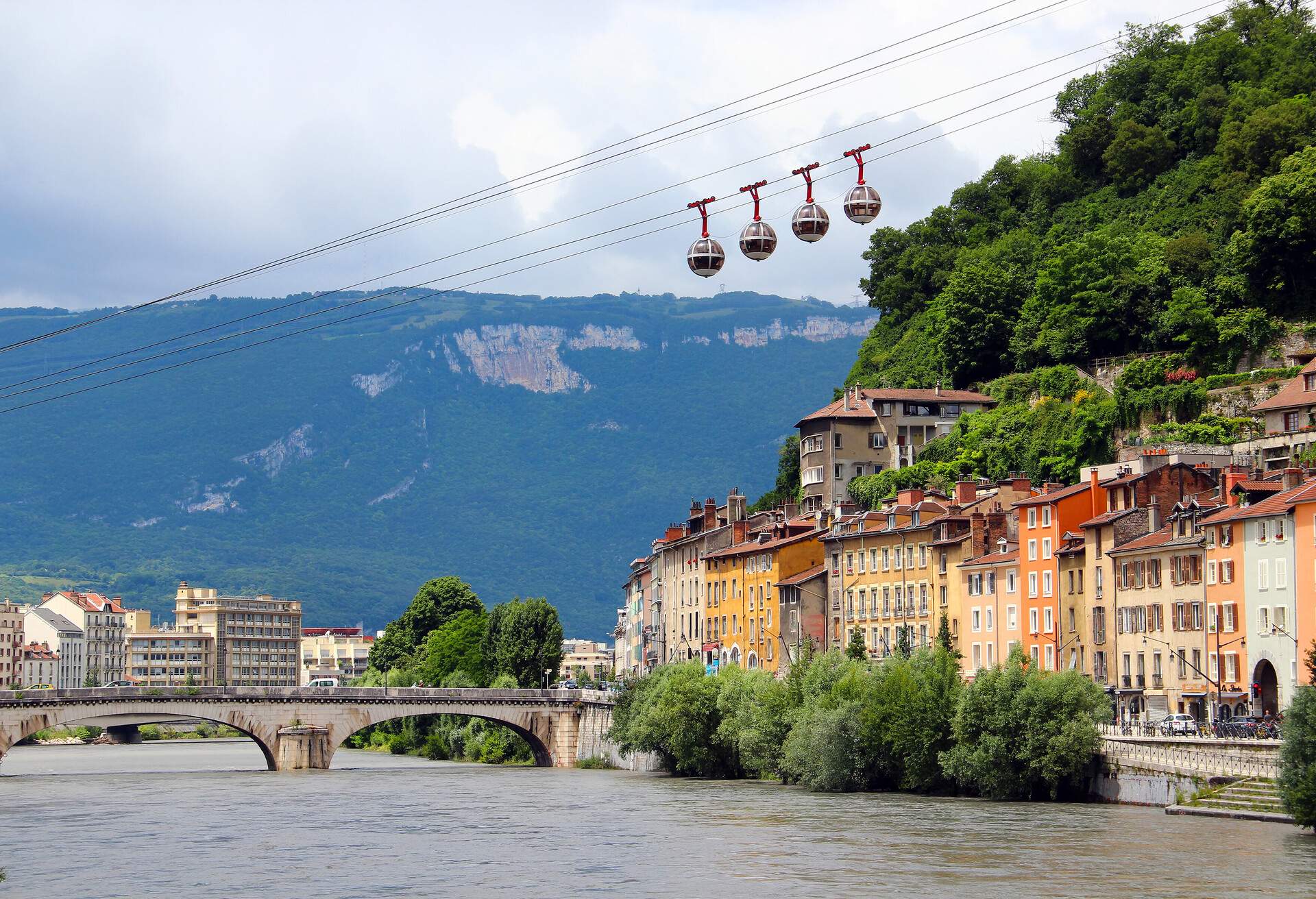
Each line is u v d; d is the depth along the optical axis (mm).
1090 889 79500
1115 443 188625
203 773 199875
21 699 193625
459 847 108062
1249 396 179375
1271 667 121812
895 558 170750
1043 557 149125
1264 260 191750
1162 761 110125
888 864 90312
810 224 56438
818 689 145750
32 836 119000
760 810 122125
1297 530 118250
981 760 121688
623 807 132375
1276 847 89500
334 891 89250
